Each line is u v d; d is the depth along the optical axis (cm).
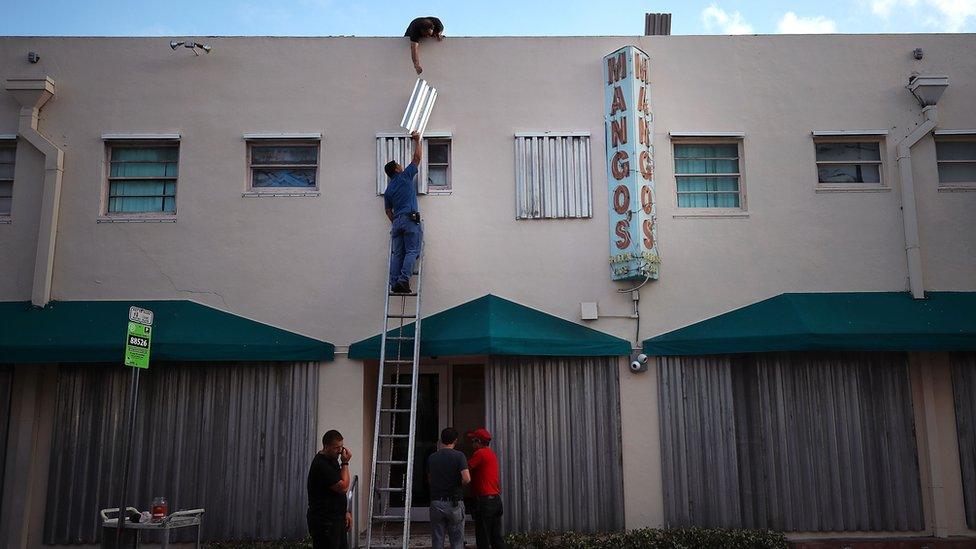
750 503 1026
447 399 1180
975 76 1130
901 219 1093
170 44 1103
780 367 1052
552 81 1114
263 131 1095
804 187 1099
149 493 1009
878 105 1120
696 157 1127
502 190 1088
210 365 1038
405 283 980
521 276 1069
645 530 995
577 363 1053
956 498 1030
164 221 1072
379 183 1083
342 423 1030
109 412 1027
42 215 1049
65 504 1005
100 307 1041
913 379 1055
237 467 1017
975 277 1082
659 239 1081
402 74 1112
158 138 1086
